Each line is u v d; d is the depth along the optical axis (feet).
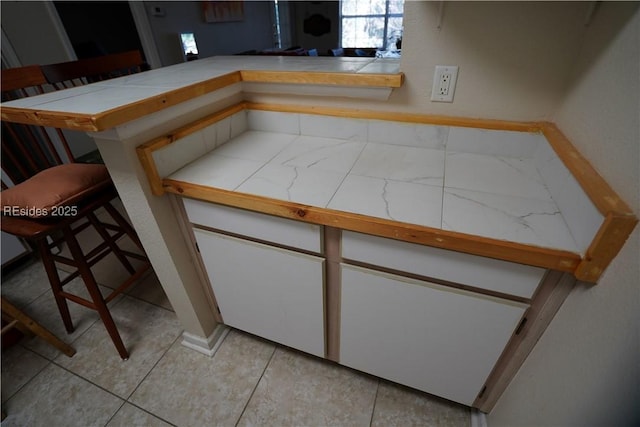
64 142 4.91
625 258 1.62
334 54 15.76
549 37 2.56
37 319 5.03
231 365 4.22
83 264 3.80
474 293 2.46
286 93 3.72
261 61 4.37
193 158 3.34
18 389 4.05
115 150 2.73
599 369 1.66
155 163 2.88
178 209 3.29
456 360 2.96
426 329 2.86
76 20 11.82
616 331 1.57
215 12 15.12
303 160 3.28
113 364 4.29
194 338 4.35
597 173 1.97
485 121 3.06
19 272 6.00
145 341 4.58
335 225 2.46
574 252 1.93
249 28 18.31
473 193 2.60
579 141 2.31
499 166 2.98
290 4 21.84
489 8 2.62
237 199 2.70
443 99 3.13
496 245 2.05
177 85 3.12
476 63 2.86
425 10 2.79
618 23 1.96
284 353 4.34
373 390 3.88
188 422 3.66
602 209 1.68
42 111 2.44
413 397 3.80
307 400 3.81
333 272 2.99
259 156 3.40
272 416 3.68
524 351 2.63
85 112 2.36
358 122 3.51
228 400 3.84
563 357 2.08
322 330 3.51
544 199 2.48
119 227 4.65
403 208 2.44
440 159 3.16
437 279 2.52
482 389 3.12
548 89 2.76
